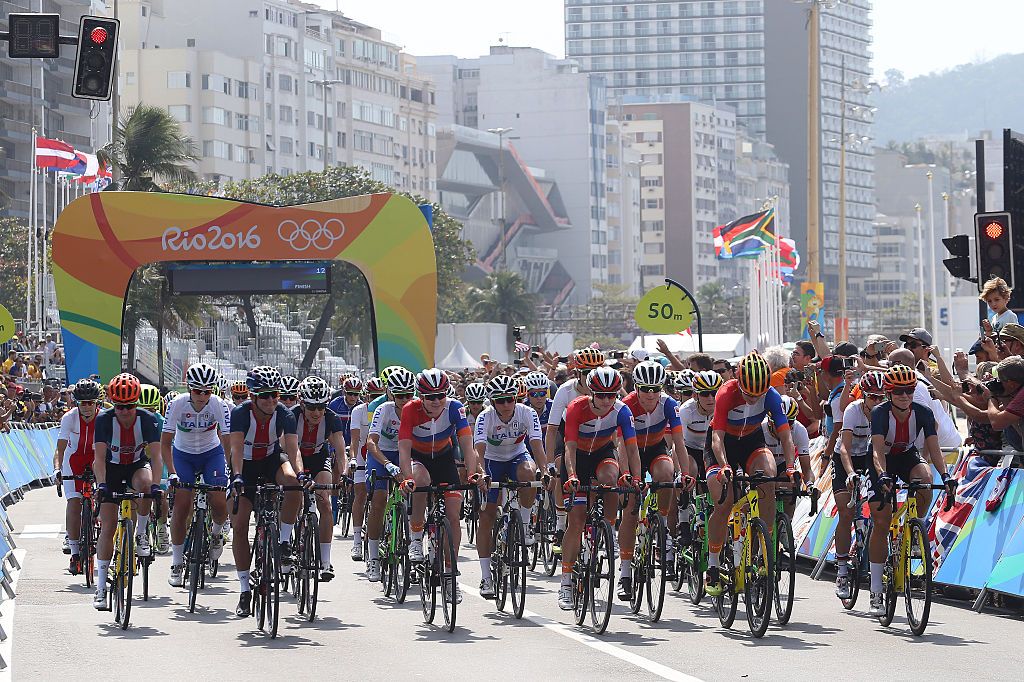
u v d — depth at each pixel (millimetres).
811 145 88875
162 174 122250
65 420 27859
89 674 18781
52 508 47812
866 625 22562
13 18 31047
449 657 19875
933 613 23984
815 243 88562
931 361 31219
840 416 29375
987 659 19172
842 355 29578
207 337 112000
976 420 25719
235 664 19469
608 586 21750
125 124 123250
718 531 22781
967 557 24984
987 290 31484
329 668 19062
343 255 59125
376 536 28047
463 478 33125
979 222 33250
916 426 22156
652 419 24703
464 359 103812
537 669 18719
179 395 25688
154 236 58281
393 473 23922
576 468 23766
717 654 19750
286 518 22953
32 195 124312
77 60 31297
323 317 98562
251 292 60062
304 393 24578
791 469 23016
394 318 59438
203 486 25547
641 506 25344
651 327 54812
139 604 25953
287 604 25844
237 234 58656
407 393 23422
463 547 36250
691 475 23922
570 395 24328
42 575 30469
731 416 22906
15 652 20625
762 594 21203
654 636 21594
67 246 58125
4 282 161375
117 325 58250
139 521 25359
